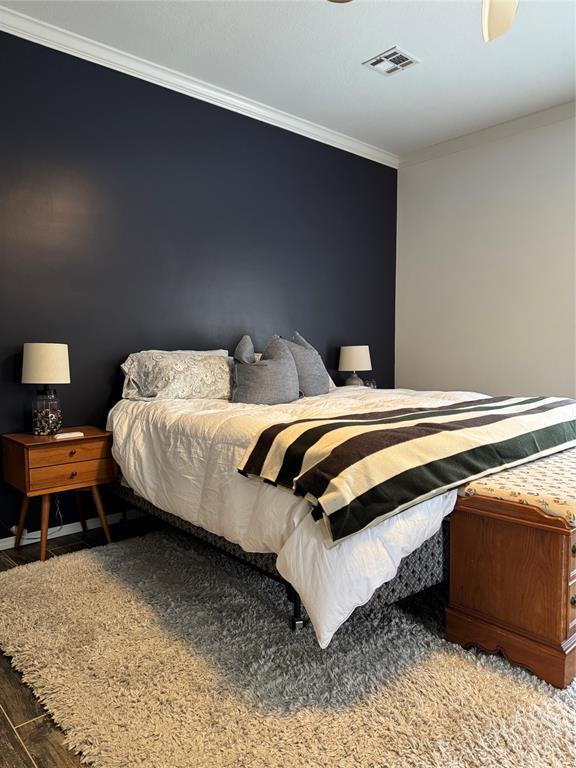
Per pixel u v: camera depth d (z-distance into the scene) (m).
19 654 1.81
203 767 1.33
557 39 3.03
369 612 2.08
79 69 3.05
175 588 2.30
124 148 3.26
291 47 3.12
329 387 3.75
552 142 3.95
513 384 4.27
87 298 3.14
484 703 1.55
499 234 4.29
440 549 2.03
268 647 1.84
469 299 4.52
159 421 2.61
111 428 2.91
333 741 1.41
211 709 1.53
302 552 1.65
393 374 5.11
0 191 2.80
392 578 1.77
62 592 2.26
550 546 1.63
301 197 4.25
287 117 4.06
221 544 2.21
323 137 4.35
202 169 3.63
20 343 2.90
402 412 2.51
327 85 3.59
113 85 3.19
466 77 3.47
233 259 3.83
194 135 3.58
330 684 1.64
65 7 2.74
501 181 4.25
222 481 2.12
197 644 1.86
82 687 1.63
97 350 3.19
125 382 3.16
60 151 3.00
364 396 3.33
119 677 1.68
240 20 2.86
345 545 1.61
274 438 1.97
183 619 2.03
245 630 1.95
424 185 4.80
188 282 3.60
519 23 2.88
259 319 4.02
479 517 1.79
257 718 1.50
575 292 3.88
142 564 2.56
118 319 3.27
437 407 2.73
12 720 1.52
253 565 2.04
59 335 3.04
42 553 2.63
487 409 2.57
